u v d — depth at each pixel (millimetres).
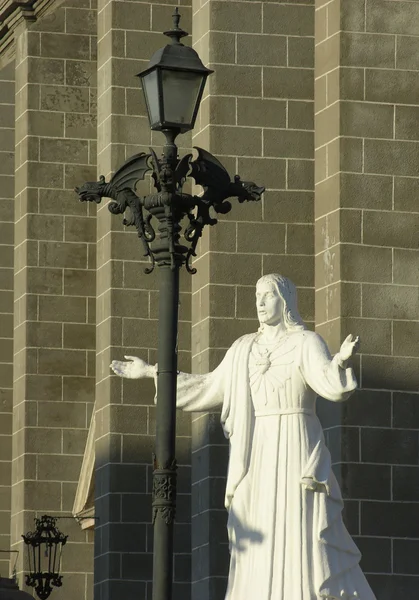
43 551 58656
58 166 59281
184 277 51312
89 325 59250
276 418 34781
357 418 43406
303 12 48156
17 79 60562
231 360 35469
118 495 50875
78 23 59969
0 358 64875
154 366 35500
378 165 44688
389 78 45062
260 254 47156
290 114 47812
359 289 44062
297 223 47344
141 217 34469
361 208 44438
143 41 52250
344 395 34000
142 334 51375
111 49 52062
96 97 59719
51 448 58969
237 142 47531
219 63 47750
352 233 44281
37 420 58969
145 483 51062
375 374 43719
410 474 43469
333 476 34719
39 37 59719
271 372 34844
